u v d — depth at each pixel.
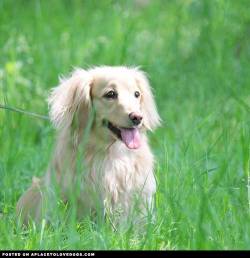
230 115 14.95
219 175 10.98
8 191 11.76
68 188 10.38
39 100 16.28
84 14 22.42
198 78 17.75
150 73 17.92
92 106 10.55
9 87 16.30
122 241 9.38
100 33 20.20
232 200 10.55
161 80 17.78
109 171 10.57
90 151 10.58
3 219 10.44
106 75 10.61
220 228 9.38
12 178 12.41
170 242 9.43
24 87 16.69
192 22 20.83
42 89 16.81
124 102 10.34
